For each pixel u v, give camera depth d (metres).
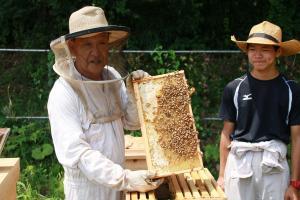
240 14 8.83
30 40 8.71
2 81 8.19
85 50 2.84
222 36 8.80
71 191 2.94
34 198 5.25
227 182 3.49
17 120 7.03
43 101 7.69
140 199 2.71
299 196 3.36
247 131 3.42
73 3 8.38
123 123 3.23
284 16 8.52
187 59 8.01
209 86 7.74
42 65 8.27
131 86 3.00
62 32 8.73
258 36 3.29
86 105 2.88
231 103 3.50
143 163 3.96
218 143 6.69
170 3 8.29
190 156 2.84
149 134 2.85
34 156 6.25
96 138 2.90
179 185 2.92
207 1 8.69
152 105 2.91
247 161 3.39
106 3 8.20
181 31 8.56
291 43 3.30
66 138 2.78
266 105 3.36
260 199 3.43
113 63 3.17
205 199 2.70
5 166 3.35
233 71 7.91
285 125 3.37
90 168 2.74
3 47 8.77
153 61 7.88
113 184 2.73
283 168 3.37
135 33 8.54
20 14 8.55
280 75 3.41
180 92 2.95
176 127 2.87
